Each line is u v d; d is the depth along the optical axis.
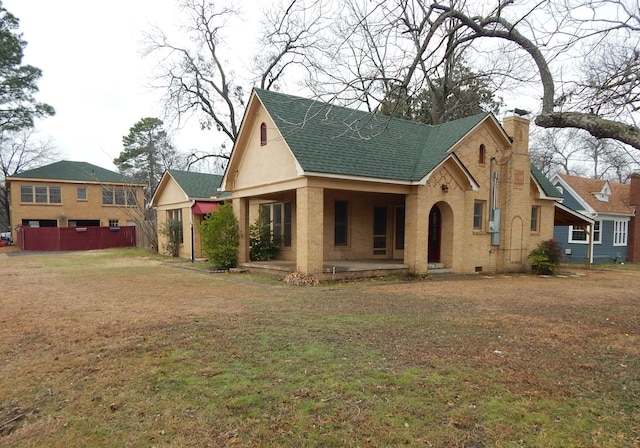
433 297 9.87
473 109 23.67
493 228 16.39
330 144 13.37
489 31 6.61
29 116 34.34
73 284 12.21
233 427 3.41
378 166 13.53
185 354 5.26
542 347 5.69
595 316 7.86
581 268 20.95
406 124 17.50
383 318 7.41
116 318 7.42
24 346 5.72
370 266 13.88
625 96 5.70
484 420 3.54
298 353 5.30
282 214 17.61
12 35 32.62
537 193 18.17
